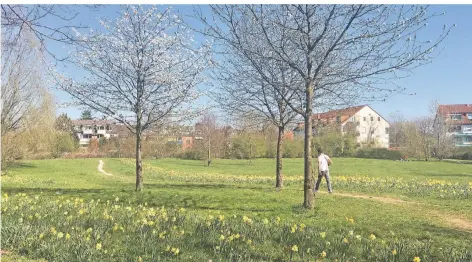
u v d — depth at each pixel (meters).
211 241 7.24
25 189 15.85
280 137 17.42
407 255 6.79
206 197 13.54
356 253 7.03
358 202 13.52
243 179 24.70
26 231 7.23
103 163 46.25
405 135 66.00
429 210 12.47
